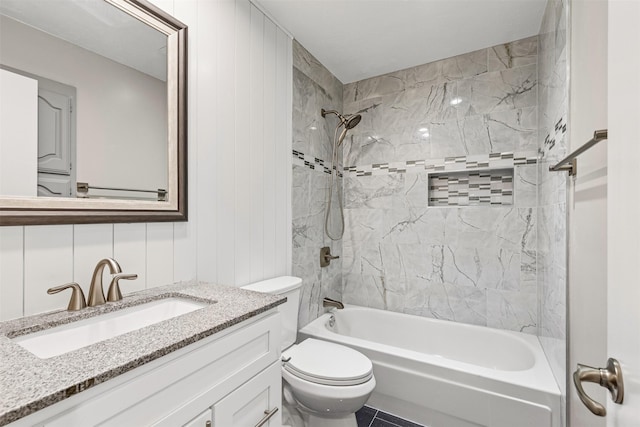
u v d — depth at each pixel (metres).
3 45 0.81
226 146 1.50
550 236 1.61
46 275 0.90
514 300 2.07
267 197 1.78
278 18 1.83
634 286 0.40
